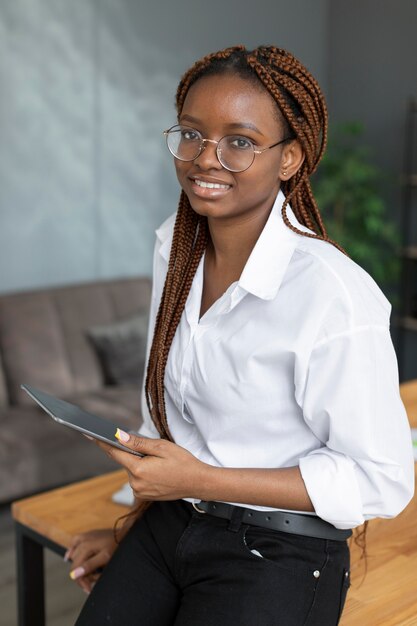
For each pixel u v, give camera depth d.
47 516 1.87
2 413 3.80
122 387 4.17
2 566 3.05
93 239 4.80
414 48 5.21
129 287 4.55
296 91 1.24
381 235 5.36
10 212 4.44
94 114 4.68
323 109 1.30
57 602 2.82
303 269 1.23
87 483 2.07
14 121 4.37
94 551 1.67
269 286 1.23
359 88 5.58
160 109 4.97
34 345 4.09
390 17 5.33
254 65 1.21
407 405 2.64
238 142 1.21
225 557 1.31
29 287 4.58
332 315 1.18
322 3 5.67
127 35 4.75
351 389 1.18
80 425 1.23
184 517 1.39
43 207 4.56
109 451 1.27
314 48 5.68
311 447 1.30
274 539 1.29
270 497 1.24
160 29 4.89
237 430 1.31
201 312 1.41
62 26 4.46
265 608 1.24
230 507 1.33
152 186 5.02
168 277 1.45
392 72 5.36
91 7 4.57
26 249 4.54
